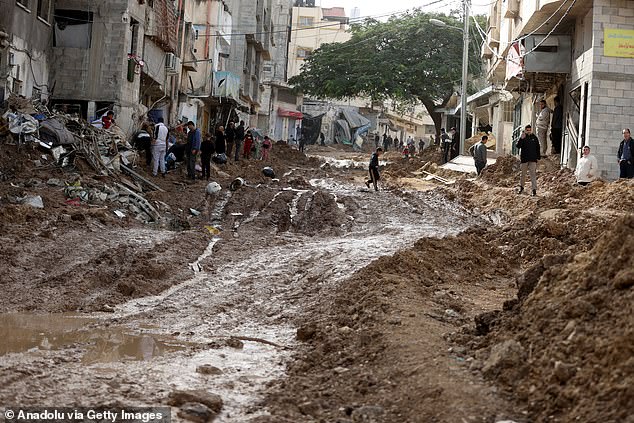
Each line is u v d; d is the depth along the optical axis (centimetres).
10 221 1555
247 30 5194
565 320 667
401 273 1192
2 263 1292
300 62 8431
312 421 627
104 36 2727
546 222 1553
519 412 595
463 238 1477
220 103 4616
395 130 9000
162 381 730
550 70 2677
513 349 669
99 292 1200
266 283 1295
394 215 2119
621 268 675
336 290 1159
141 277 1270
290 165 3869
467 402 613
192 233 1730
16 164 1955
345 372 751
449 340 800
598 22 2319
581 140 2417
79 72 2716
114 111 2714
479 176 2703
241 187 2473
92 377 729
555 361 619
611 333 603
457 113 5128
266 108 6600
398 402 644
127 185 2123
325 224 2012
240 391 713
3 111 2102
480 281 1298
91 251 1434
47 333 931
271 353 876
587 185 2080
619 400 525
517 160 2648
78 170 2086
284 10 6962
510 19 3406
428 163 3416
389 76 5191
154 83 3247
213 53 4322
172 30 3378
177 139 3192
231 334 980
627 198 1841
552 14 2586
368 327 895
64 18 2723
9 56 2286
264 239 1758
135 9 2816
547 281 753
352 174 3338
